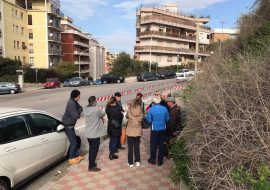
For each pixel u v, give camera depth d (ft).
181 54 254.27
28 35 203.41
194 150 14.40
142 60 237.66
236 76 15.35
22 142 19.72
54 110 60.54
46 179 22.08
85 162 25.05
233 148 12.09
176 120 25.29
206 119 14.65
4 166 17.90
